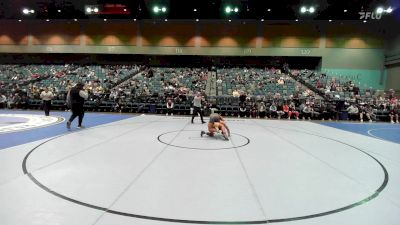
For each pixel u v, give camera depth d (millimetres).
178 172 4965
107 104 18359
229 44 25938
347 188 4363
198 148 7145
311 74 23859
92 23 26875
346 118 17172
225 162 5770
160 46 26500
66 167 5105
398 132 11828
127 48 26719
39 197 3689
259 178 4742
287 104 17625
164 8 23719
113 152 6426
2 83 22422
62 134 8820
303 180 4695
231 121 14617
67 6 24484
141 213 3295
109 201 3613
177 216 3248
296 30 25250
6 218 3092
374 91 21750
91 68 26141
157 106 18016
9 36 27578
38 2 23844
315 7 22500
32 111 17031
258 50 25703
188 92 20109
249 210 3455
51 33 27219
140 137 8586
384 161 6297
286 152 6945
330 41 24891
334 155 6766
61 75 24125
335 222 3195
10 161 5441
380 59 24312
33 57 29188
